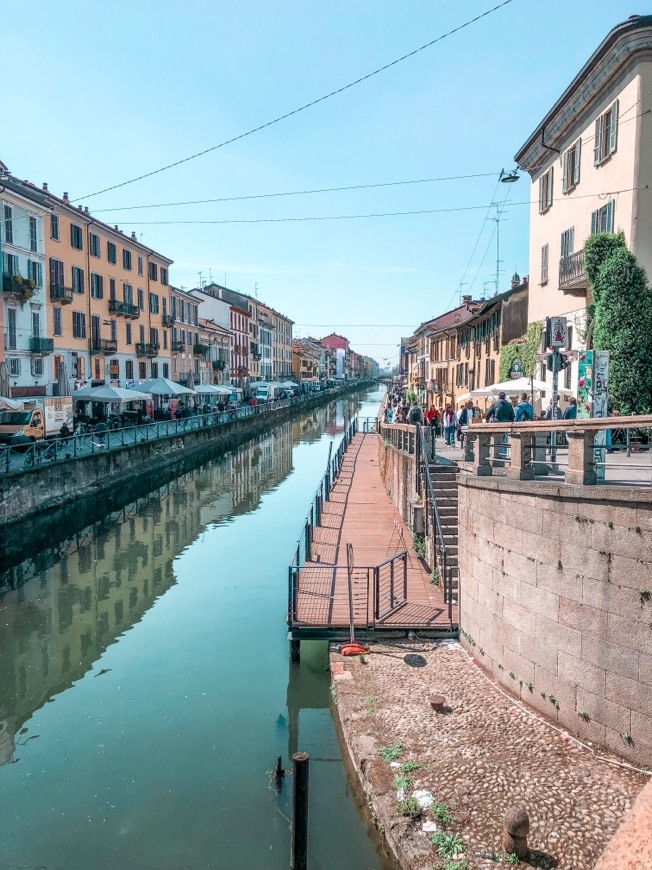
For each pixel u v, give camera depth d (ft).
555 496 25.53
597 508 23.65
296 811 20.95
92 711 33.45
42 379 110.63
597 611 23.88
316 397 324.39
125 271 148.25
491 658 30.50
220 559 62.54
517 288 95.35
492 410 46.37
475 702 27.99
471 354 123.54
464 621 33.78
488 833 20.24
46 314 112.78
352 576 43.86
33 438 83.92
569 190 67.00
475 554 32.40
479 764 23.44
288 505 89.66
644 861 7.80
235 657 39.73
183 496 95.91
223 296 277.23
